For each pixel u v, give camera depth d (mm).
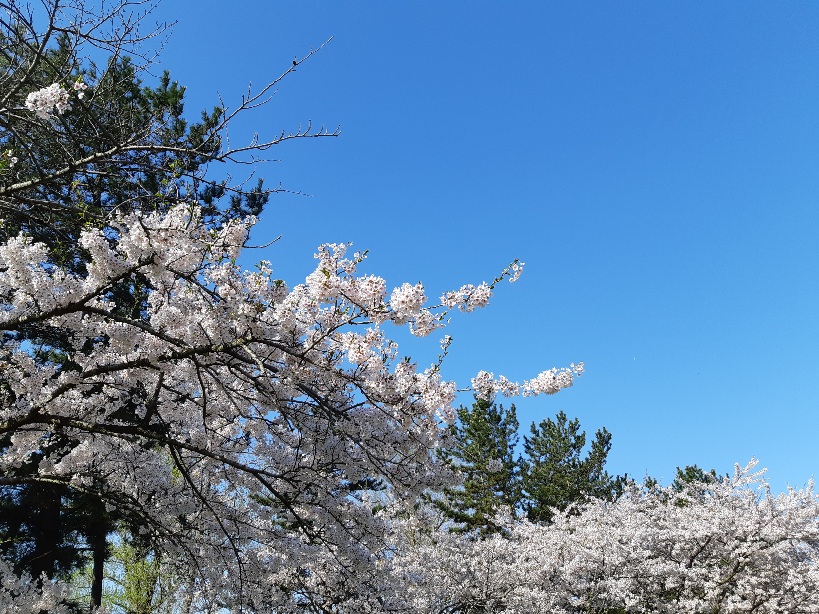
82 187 6523
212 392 6562
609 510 17344
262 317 4992
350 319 4973
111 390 6684
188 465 7434
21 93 6375
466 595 13094
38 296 4879
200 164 5930
